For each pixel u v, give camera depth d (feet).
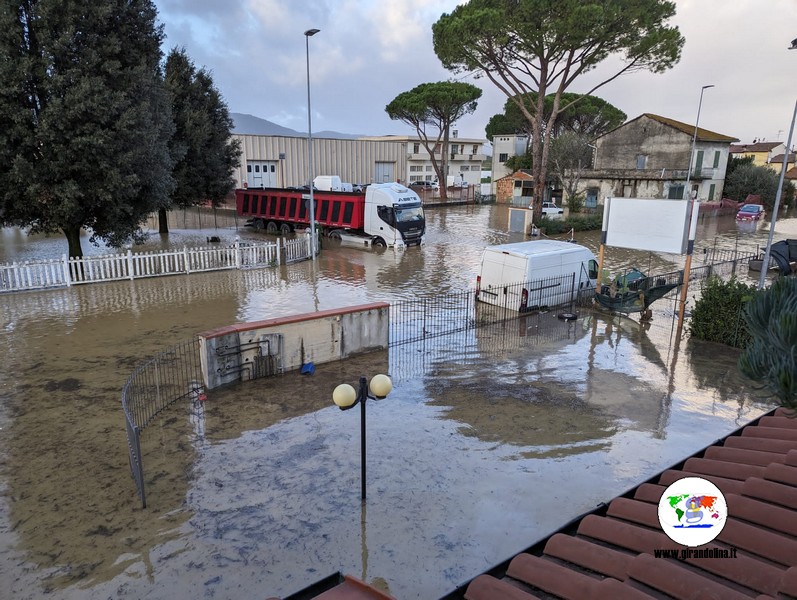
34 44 59.00
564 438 29.45
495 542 20.88
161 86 73.15
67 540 20.63
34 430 29.32
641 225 52.80
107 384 35.63
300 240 84.74
